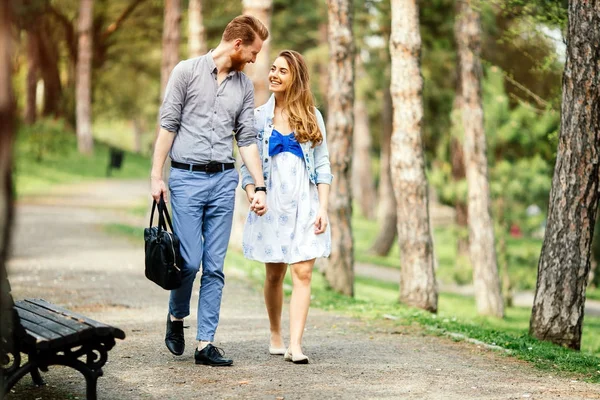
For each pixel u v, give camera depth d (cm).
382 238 4116
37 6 5881
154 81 7638
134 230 2712
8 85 375
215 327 811
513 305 2838
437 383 760
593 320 2434
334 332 1068
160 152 785
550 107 1695
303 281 833
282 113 839
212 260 802
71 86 6988
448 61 3259
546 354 936
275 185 827
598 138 1082
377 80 3656
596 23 1051
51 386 719
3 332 479
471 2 1664
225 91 794
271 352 877
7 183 385
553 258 1114
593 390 754
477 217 2372
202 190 789
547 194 2641
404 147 1570
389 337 1041
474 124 2362
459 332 1097
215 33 4191
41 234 2450
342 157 1809
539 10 1504
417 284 1566
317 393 702
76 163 5725
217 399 675
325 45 4091
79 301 1273
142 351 875
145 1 6500
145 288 1457
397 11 1553
